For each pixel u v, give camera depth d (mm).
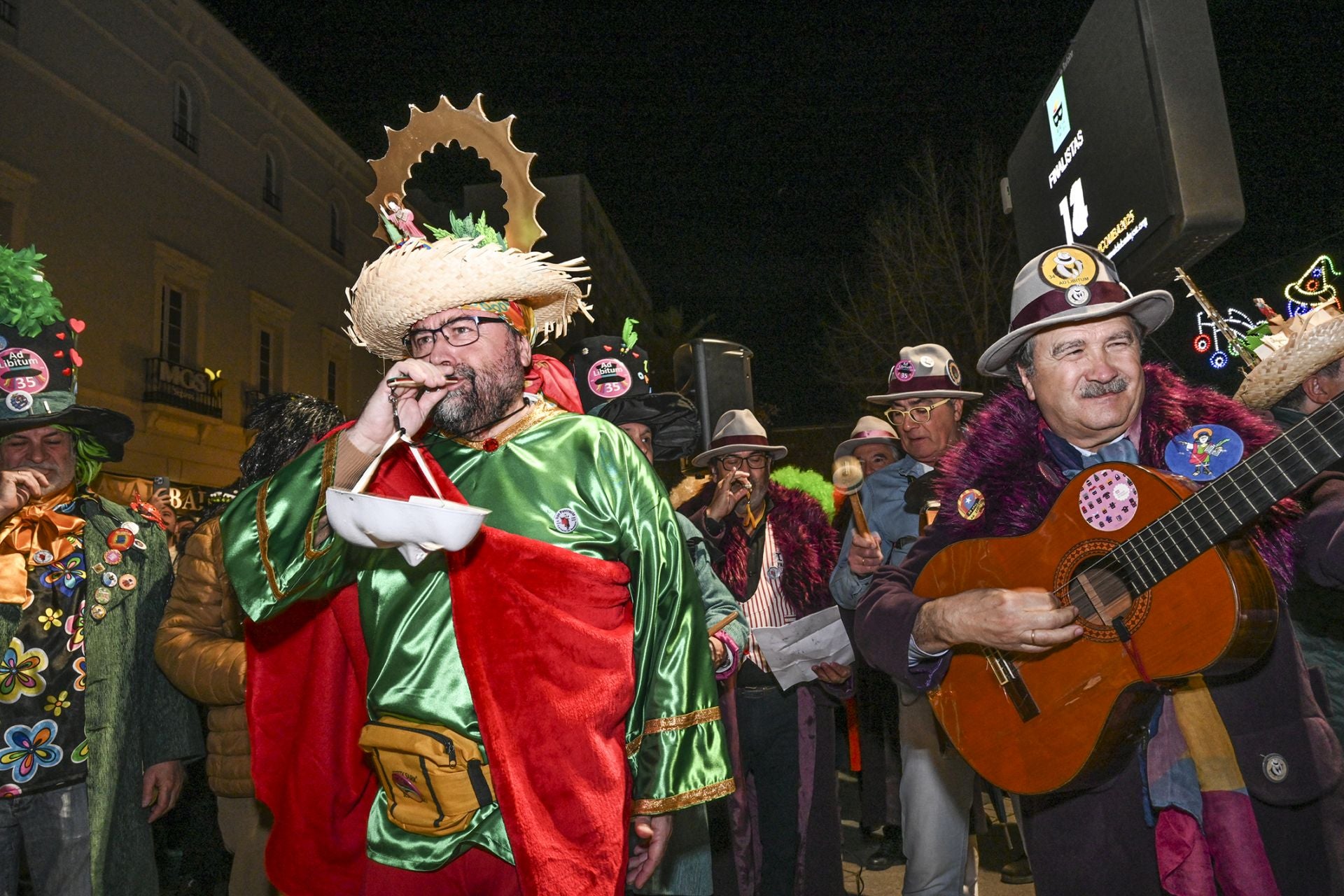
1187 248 3178
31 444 3189
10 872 2938
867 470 4984
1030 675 2127
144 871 3170
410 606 1984
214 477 18719
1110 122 3508
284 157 21469
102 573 3158
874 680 4977
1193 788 1955
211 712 3053
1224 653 1824
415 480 2031
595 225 23797
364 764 2158
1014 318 2279
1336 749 1920
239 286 19719
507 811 1841
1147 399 2172
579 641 1934
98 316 16016
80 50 15812
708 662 2115
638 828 2037
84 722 3055
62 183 15367
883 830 5508
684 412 4340
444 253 2018
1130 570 1980
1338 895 1876
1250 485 1830
